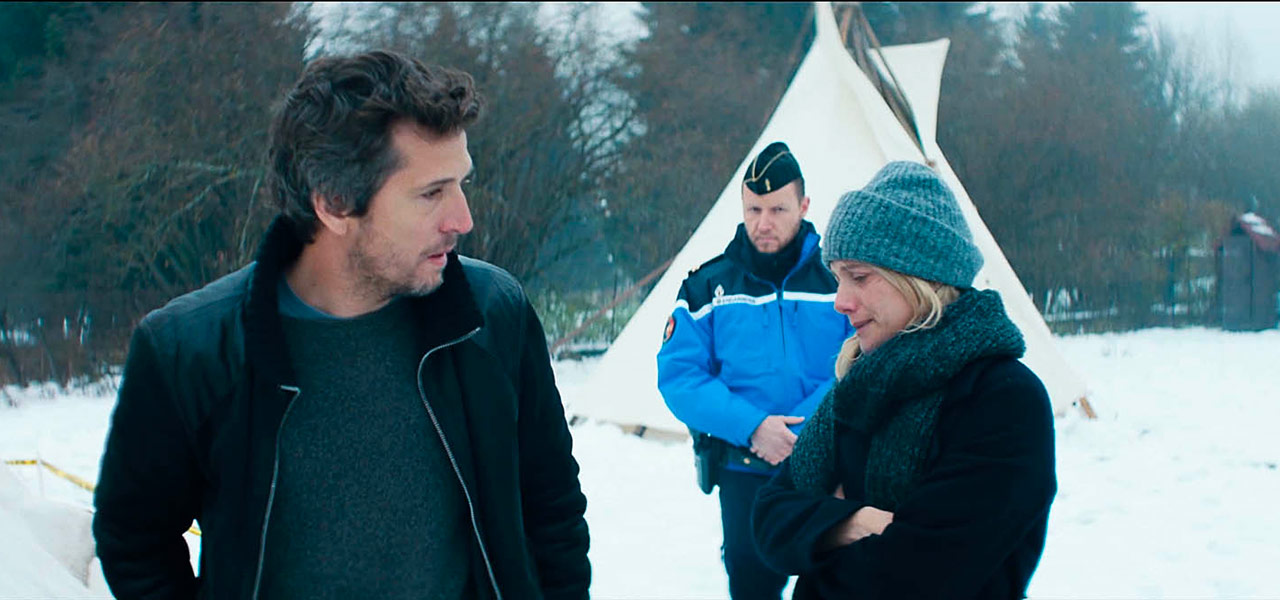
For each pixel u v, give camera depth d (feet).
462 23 55.36
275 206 5.34
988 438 5.55
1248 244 50.03
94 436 29.01
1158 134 56.59
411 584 5.48
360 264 5.30
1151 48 59.26
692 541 16.63
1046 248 57.11
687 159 61.46
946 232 5.92
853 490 6.17
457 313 5.52
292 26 51.49
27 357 41.68
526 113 54.19
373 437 5.45
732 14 83.71
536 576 5.98
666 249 60.29
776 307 9.97
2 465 9.87
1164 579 14.46
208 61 48.39
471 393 5.63
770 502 6.46
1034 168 58.65
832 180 20.77
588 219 61.26
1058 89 60.44
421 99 5.01
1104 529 17.02
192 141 46.44
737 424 9.51
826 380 9.91
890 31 90.22
